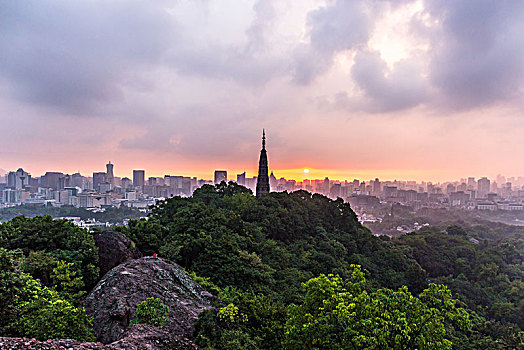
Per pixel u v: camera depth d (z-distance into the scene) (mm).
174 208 52219
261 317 21891
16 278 16250
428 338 15000
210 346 17000
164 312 18219
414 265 63375
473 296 57906
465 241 87188
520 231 119438
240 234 48938
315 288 19031
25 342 11914
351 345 15297
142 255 31312
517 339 33844
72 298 20625
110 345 13367
